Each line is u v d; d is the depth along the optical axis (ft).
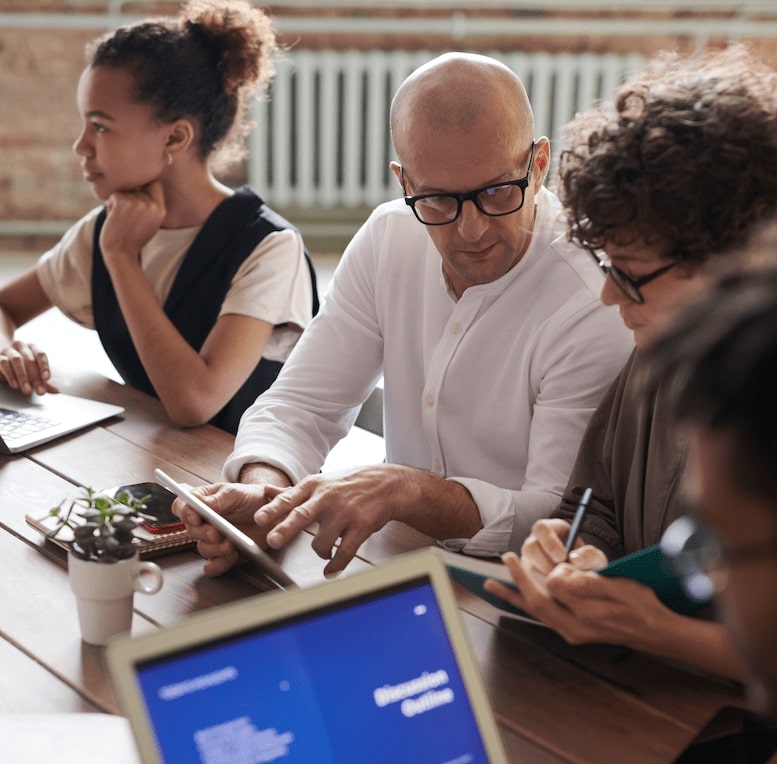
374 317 6.21
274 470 5.44
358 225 18.47
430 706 3.06
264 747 2.89
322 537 4.64
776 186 3.88
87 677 3.89
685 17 17.51
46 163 17.34
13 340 7.32
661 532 4.49
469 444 5.97
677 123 3.93
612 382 4.95
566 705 3.83
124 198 6.81
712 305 1.86
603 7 17.42
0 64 16.80
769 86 4.10
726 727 3.87
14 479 5.53
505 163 5.12
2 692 3.79
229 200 7.20
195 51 6.88
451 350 5.80
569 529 4.24
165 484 5.16
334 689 2.99
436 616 3.13
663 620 3.70
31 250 17.51
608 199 3.93
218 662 2.89
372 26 17.35
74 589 4.02
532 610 3.83
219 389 6.65
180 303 7.20
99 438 6.15
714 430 1.80
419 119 5.09
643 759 3.56
